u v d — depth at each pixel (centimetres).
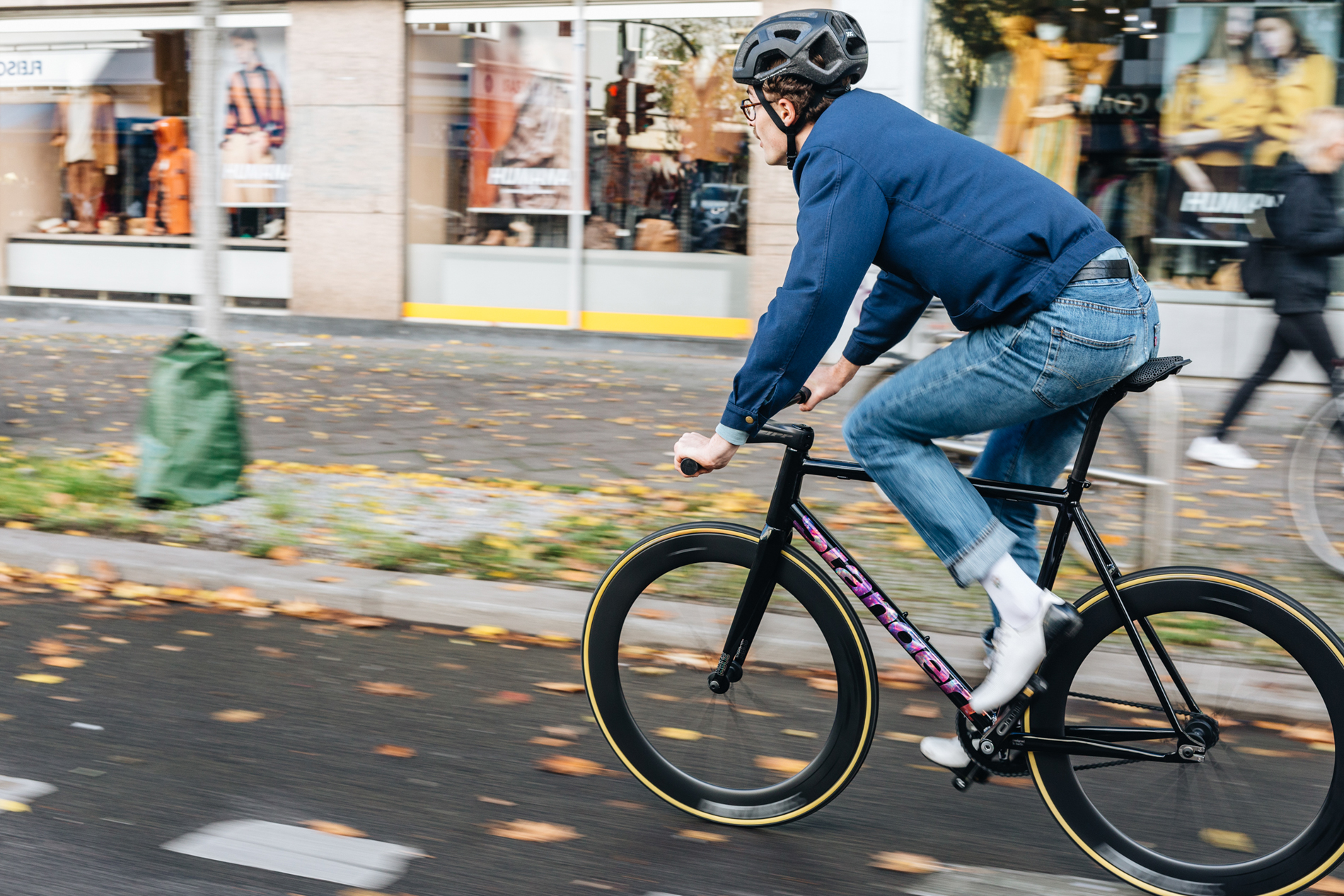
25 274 1362
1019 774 286
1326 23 922
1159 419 456
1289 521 546
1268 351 667
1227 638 272
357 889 273
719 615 304
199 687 396
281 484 621
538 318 1177
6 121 1340
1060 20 980
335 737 358
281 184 1231
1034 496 284
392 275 1192
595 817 311
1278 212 652
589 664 315
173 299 1320
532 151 1160
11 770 331
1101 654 279
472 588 471
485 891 273
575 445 742
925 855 293
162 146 1295
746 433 271
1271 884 270
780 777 303
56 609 475
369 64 1169
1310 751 267
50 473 631
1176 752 274
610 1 1117
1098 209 995
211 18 593
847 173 262
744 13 1080
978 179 261
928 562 459
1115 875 280
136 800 315
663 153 1127
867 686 293
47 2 1288
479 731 364
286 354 1081
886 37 1005
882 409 279
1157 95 966
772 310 266
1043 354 259
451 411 847
